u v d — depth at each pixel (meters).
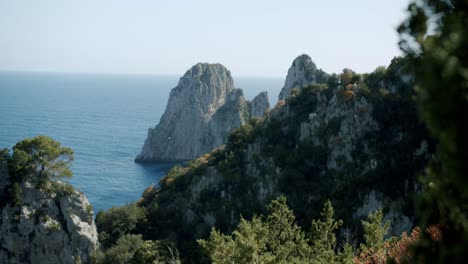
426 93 6.67
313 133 113.94
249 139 133.62
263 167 117.06
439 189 7.95
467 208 7.61
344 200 88.56
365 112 103.00
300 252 46.94
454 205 7.71
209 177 123.69
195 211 116.94
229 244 41.44
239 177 119.06
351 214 84.81
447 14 8.02
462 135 6.57
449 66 6.28
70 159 97.94
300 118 124.44
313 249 48.31
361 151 99.25
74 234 91.38
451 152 6.81
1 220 87.88
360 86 108.56
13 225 87.81
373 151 95.81
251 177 117.88
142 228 111.06
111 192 194.38
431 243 8.77
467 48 6.43
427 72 6.64
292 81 199.75
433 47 7.38
